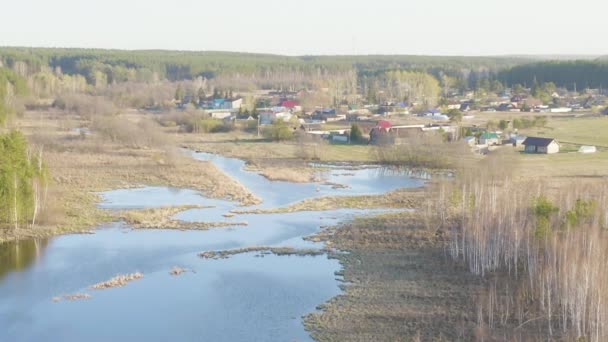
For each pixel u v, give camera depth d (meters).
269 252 93.12
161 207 120.25
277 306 73.38
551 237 77.56
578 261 66.44
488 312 69.06
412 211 118.56
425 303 73.00
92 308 72.88
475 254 81.81
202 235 102.56
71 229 103.69
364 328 67.00
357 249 93.94
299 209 121.25
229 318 70.25
